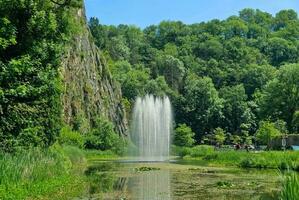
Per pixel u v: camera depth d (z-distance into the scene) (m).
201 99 148.38
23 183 20.64
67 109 79.69
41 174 24.08
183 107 149.12
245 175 37.75
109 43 190.88
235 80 182.50
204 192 25.75
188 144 122.69
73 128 82.06
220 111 145.50
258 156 50.50
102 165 53.59
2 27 24.70
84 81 91.44
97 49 109.56
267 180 33.03
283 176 14.90
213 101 147.25
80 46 92.06
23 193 19.11
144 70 181.50
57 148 37.12
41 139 31.59
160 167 49.25
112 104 107.44
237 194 24.73
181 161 65.94
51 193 21.81
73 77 84.56
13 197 17.91
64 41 30.45
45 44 28.17
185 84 168.75
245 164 49.72
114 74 156.88
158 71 179.25
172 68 177.38
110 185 29.27
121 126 109.75
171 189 27.11
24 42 27.11
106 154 83.25
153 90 151.38
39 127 30.19
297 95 118.94
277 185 29.42
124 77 153.50
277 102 120.75
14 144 26.56
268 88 124.50
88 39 101.88
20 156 23.61
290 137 73.19
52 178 25.73
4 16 25.61
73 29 30.64
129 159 75.00
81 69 90.25
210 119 146.12
